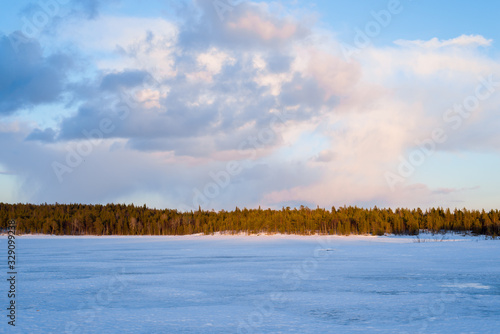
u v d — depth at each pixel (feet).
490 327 67.36
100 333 63.82
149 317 75.20
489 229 553.23
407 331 64.95
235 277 137.28
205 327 67.72
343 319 73.67
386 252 273.54
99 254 269.44
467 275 139.13
